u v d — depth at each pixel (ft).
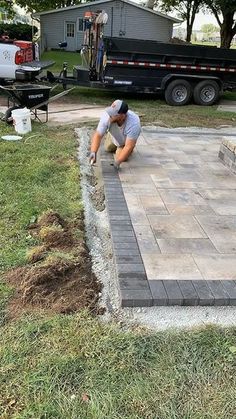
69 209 12.41
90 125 23.94
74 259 9.48
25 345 7.09
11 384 6.37
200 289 8.63
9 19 90.22
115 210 12.31
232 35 59.77
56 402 6.10
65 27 77.15
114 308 8.26
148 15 74.90
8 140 19.49
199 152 18.95
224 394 6.35
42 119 25.36
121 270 9.19
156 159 17.52
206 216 12.21
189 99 33.60
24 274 8.92
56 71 44.16
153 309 8.25
